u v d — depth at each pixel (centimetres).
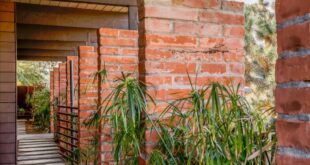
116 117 191
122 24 500
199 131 144
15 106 374
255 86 491
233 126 144
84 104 355
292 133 61
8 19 374
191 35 196
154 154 162
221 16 203
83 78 356
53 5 441
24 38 539
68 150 472
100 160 281
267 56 508
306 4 58
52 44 657
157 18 188
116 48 296
